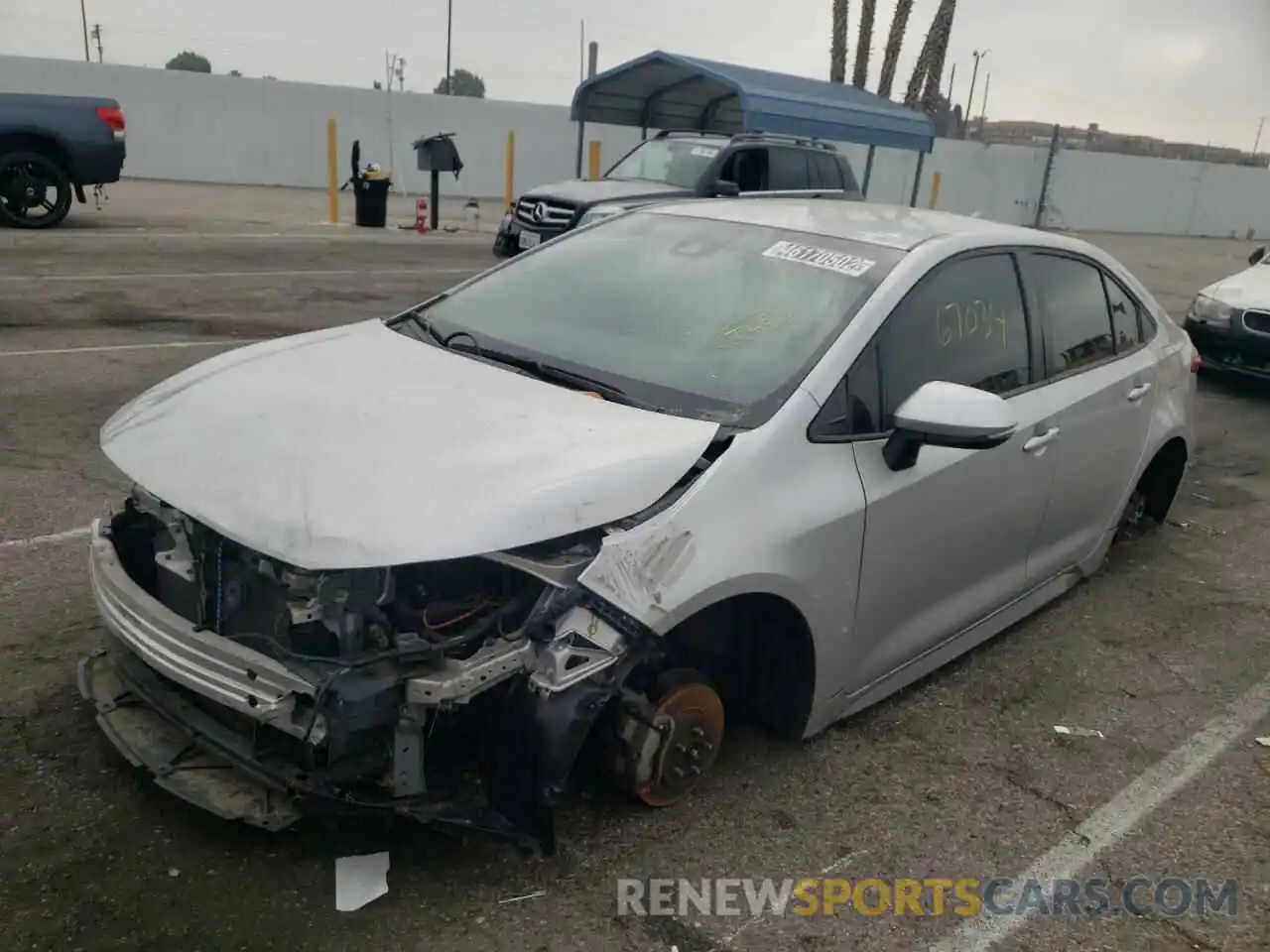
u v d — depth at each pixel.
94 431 6.32
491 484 2.72
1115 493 4.85
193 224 16.72
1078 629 4.82
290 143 26.91
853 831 3.26
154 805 3.07
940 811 3.40
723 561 2.91
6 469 5.61
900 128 20.52
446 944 2.66
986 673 4.34
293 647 2.62
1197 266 24.73
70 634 3.98
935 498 3.58
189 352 8.40
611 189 13.48
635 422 3.11
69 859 2.84
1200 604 5.18
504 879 2.90
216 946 2.59
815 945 2.79
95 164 14.36
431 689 2.55
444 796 2.71
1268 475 7.55
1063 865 3.21
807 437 3.22
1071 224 35.72
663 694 3.06
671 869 3.01
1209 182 38.50
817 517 3.16
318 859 2.90
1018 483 4.03
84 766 3.22
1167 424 5.13
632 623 2.73
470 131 28.47
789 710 3.46
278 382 3.34
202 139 26.06
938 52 31.78
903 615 3.68
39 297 10.05
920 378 3.62
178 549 2.90
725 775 3.45
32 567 4.50
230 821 3.01
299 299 10.98
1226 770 3.78
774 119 17.83
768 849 3.13
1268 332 9.60
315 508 2.63
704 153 14.16
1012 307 4.12
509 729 2.68
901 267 3.68
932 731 3.87
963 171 33.19
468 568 2.80
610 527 2.80
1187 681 4.41
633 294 3.88
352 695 2.49
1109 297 4.79
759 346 3.47
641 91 19.62
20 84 24.36
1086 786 3.62
